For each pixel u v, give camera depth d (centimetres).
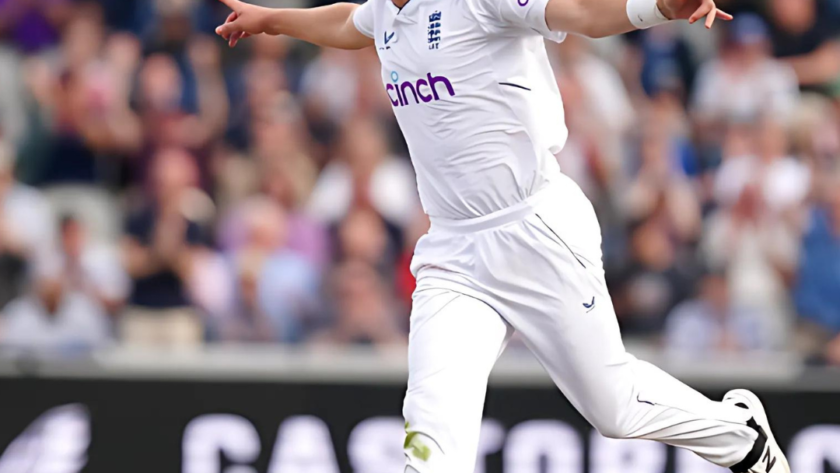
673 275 2914
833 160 3131
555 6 1298
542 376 2109
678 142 3212
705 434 1495
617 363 1444
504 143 1405
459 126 1408
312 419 2097
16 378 2083
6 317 2770
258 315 2784
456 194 1441
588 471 2088
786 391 2109
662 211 2986
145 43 3397
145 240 2916
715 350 2792
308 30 1619
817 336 2850
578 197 1459
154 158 3219
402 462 2092
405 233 2975
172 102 3281
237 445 2088
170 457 2080
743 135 3259
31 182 3241
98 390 2091
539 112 1409
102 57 3356
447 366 1394
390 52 1438
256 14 1638
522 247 1416
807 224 2959
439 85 1401
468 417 1382
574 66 3250
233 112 3322
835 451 2091
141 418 2088
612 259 2948
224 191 3128
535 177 1417
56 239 3028
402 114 1459
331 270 2889
